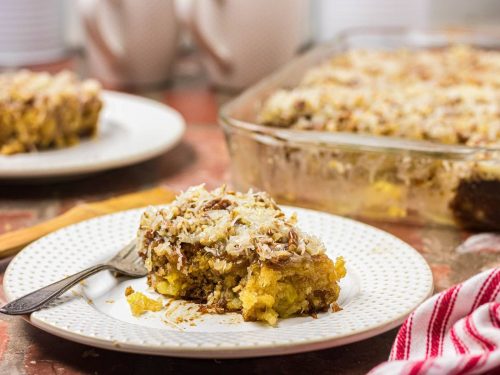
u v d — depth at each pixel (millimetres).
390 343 487
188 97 1093
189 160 821
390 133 751
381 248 566
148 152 767
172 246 517
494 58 1109
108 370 460
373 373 424
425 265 537
